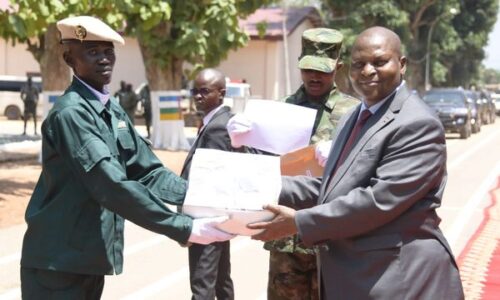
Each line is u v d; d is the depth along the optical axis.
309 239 3.25
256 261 7.82
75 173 3.44
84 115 3.43
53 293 3.52
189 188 3.45
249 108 4.41
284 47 34.66
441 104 29.03
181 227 3.40
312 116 4.35
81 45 3.51
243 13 18.28
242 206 3.38
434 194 3.21
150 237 9.00
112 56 3.59
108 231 3.56
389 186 3.11
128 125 3.76
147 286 6.75
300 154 4.00
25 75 37.06
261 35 18.75
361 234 3.21
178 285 6.80
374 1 36.56
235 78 35.41
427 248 3.20
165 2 14.94
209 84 5.14
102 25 3.53
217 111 5.18
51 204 3.51
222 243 5.20
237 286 6.79
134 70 35.66
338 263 3.28
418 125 3.17
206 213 3.45
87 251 3.47
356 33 35.81
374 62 3.25
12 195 11.03
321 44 4.53
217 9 16.77
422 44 45.31
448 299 3.26
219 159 3.48
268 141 4.33
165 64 17.86
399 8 38.00
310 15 37.81
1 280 6.77
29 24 10.42
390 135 3.20
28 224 3.56
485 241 8.69
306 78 4.56
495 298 6.29
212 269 5.04
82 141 3.38
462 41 50.59
